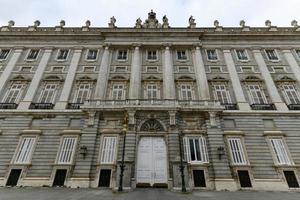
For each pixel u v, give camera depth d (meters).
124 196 13.64
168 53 27.11
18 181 19.23
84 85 24.95
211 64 26.67
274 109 22.89
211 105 21.83
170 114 21.20
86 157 19.77
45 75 25.64
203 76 24.95
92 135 20.78
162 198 13.00
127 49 28.23
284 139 20.97
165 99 21.95
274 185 18.75
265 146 20.66
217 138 20.55
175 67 26.48
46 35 28.58
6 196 13.55
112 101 22.30
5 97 24.03
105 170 19.45
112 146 20.48
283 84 24.91
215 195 14.82
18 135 21.33
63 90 24.19
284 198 13.87
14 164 19.91
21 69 26.16
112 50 28.08
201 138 20.81
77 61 26.70
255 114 22.28
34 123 22.06
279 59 26.97
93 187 18.56
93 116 21.56
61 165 19.73
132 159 19.30
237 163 19.77
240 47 28.06
